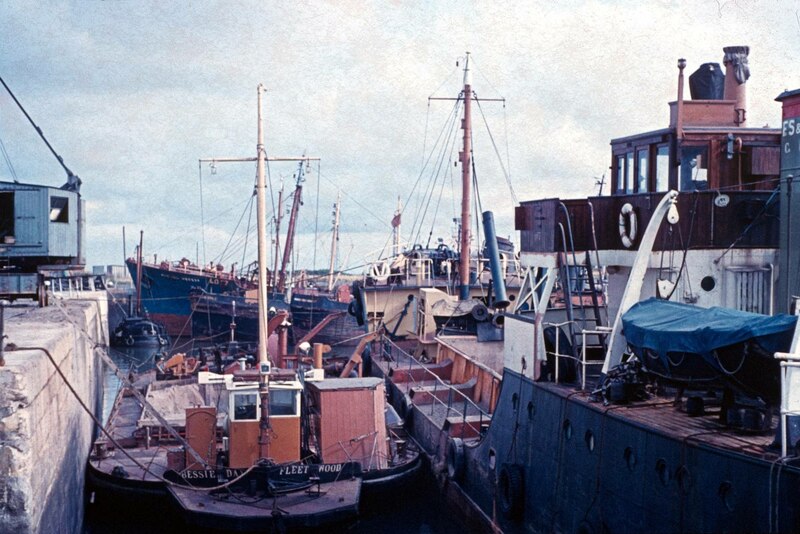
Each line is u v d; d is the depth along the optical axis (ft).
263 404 74.74
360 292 137.80
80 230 79.05
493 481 68.39
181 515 70.38
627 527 47.32
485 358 103.19
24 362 48.49
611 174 73.00
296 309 212.02
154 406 104.37
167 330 238.07
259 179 82.12
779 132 64.44
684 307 50.01
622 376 52.95
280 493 72.49
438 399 97.55
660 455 44.19
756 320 42.14
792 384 37.93
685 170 65.10
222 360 125.39
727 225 60.03
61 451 61.41
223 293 231.09
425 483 84.48
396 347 120.26
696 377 45.85
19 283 70.28
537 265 67.05
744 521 38.19
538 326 61.98
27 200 69.97
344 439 80.69
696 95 74.38
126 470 80.74
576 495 53.62
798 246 57.67
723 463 39.68
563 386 59.36
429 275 147.64
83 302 133.18
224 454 78.74
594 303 63.82
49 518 53.36
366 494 77.46
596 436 51.03
